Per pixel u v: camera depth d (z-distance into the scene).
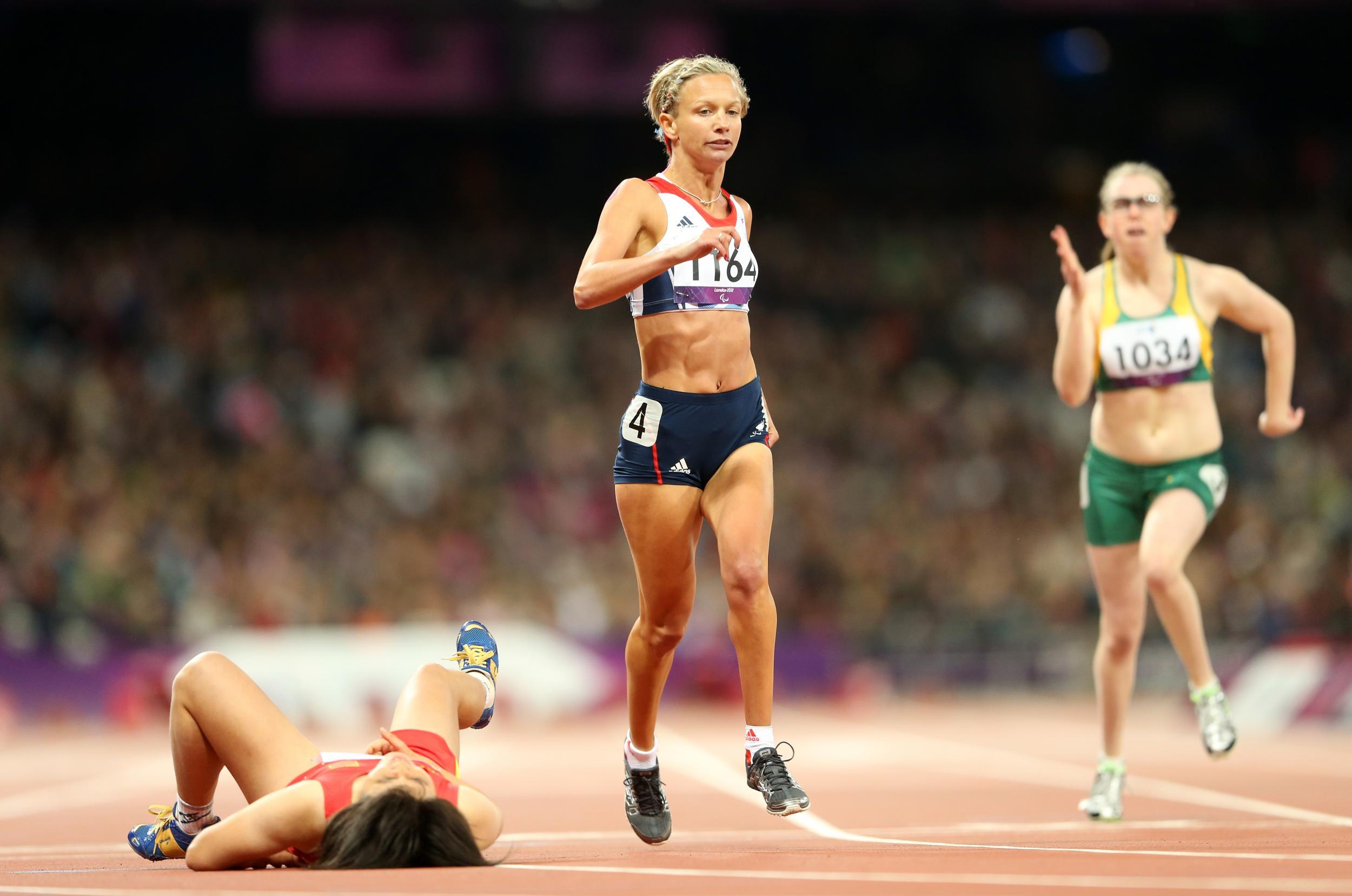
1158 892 10.84
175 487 63.44
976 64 87.62
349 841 12.16
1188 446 20.38
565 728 53.94
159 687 54.28
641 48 72.75
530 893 10.94
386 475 68.31
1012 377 80.06
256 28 81.00
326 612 58.84
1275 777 27.00
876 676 64.31
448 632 56.34
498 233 82.56
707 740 43.94
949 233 85.56
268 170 85.06
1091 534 20.81
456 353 75.31
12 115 82.25
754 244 84.12
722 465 16.41
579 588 64.69
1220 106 89.38
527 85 72.69
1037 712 57.00
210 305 74.12
